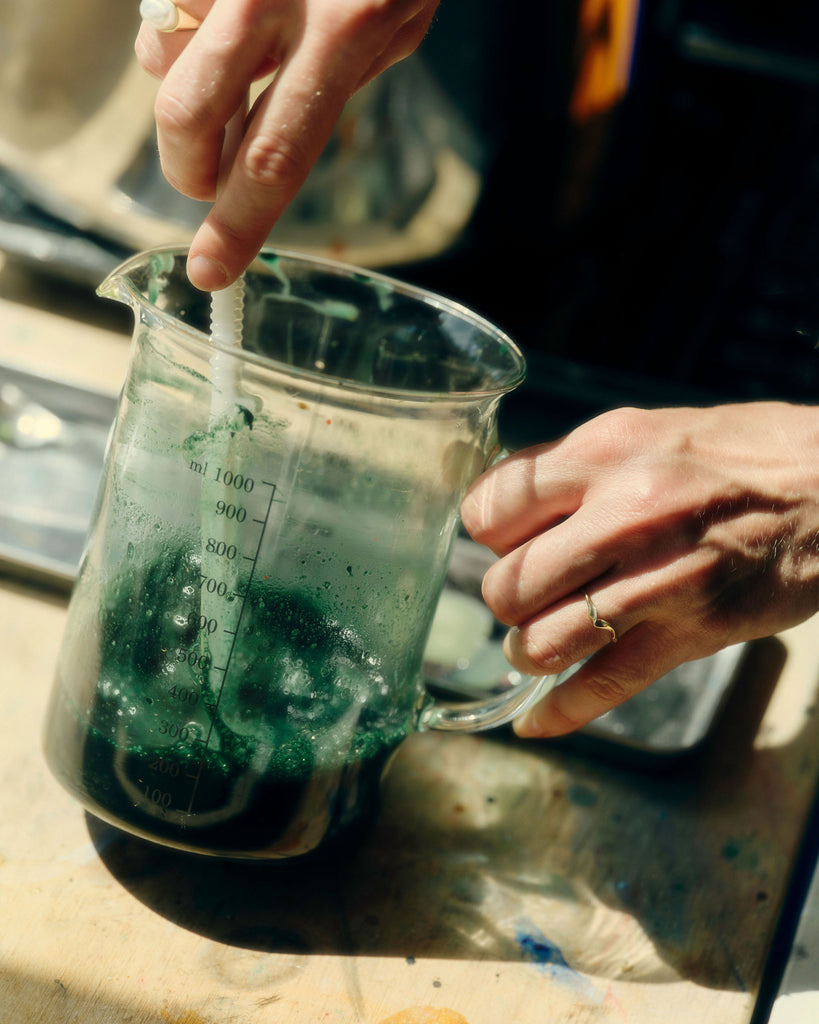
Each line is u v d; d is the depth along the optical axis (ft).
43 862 2.11
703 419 2.16
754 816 2.42
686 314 4.28
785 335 4.23
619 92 3.03
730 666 2.61
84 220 3.32
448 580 2.76
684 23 3.74
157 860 2.15
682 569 2.04
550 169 3.11
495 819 2.34
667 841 2.35
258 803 1.98
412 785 2.36
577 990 2.10
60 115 2.90
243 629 1.93
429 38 2.73
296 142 1.88
